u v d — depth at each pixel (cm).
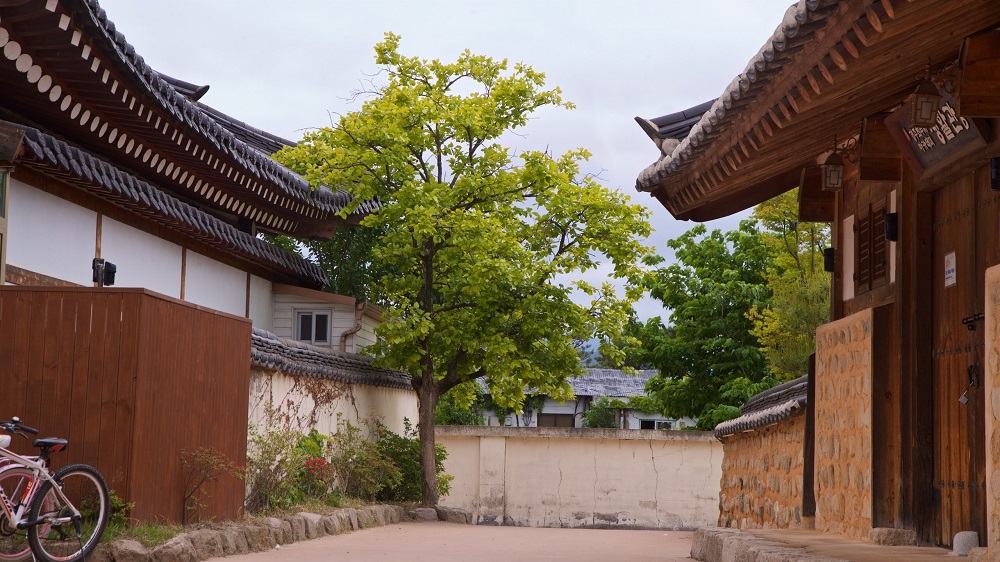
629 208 1959
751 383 2988
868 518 968
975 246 820
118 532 903
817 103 761
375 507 1756
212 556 1015
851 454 1036
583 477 2519
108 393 927
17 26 960
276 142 2188
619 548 1423
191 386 1074
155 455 980
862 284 1073
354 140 1912
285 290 2081
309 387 1695
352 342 2108
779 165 1087
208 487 1117
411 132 1898
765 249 3234
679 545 1528
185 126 1349
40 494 802
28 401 927
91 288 937
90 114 1223
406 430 2266
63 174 1138
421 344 2002
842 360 1082
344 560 1077
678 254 3331
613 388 4456
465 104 1883
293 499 1495
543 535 1720
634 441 2531
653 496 2512
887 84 805
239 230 1880
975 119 759
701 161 998
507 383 2044
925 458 901
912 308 916
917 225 913
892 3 571
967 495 826
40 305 933
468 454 2528
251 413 1418
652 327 3278
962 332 842
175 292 1606
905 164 927
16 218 1132
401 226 1930
